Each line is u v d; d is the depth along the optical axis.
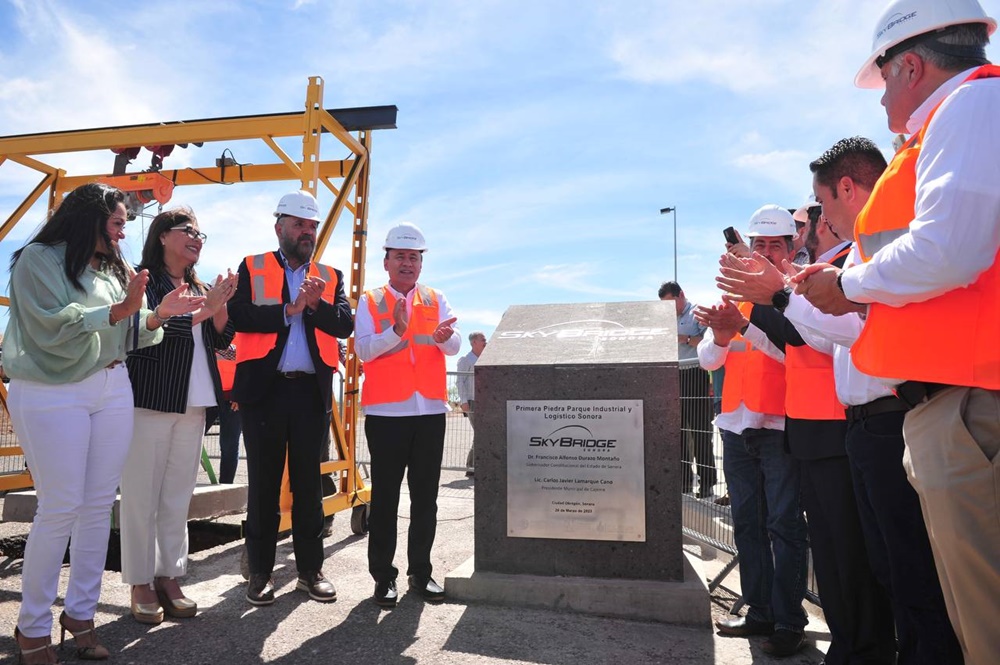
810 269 2.13
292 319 3.95
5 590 4.02
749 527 3.60
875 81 2.26
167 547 3.66
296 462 3.97
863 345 2.00
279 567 4.70
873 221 2.05
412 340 4.16
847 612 2.76
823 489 2.81
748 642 3.43
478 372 4.05
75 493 2.95
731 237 3.23
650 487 3.80
